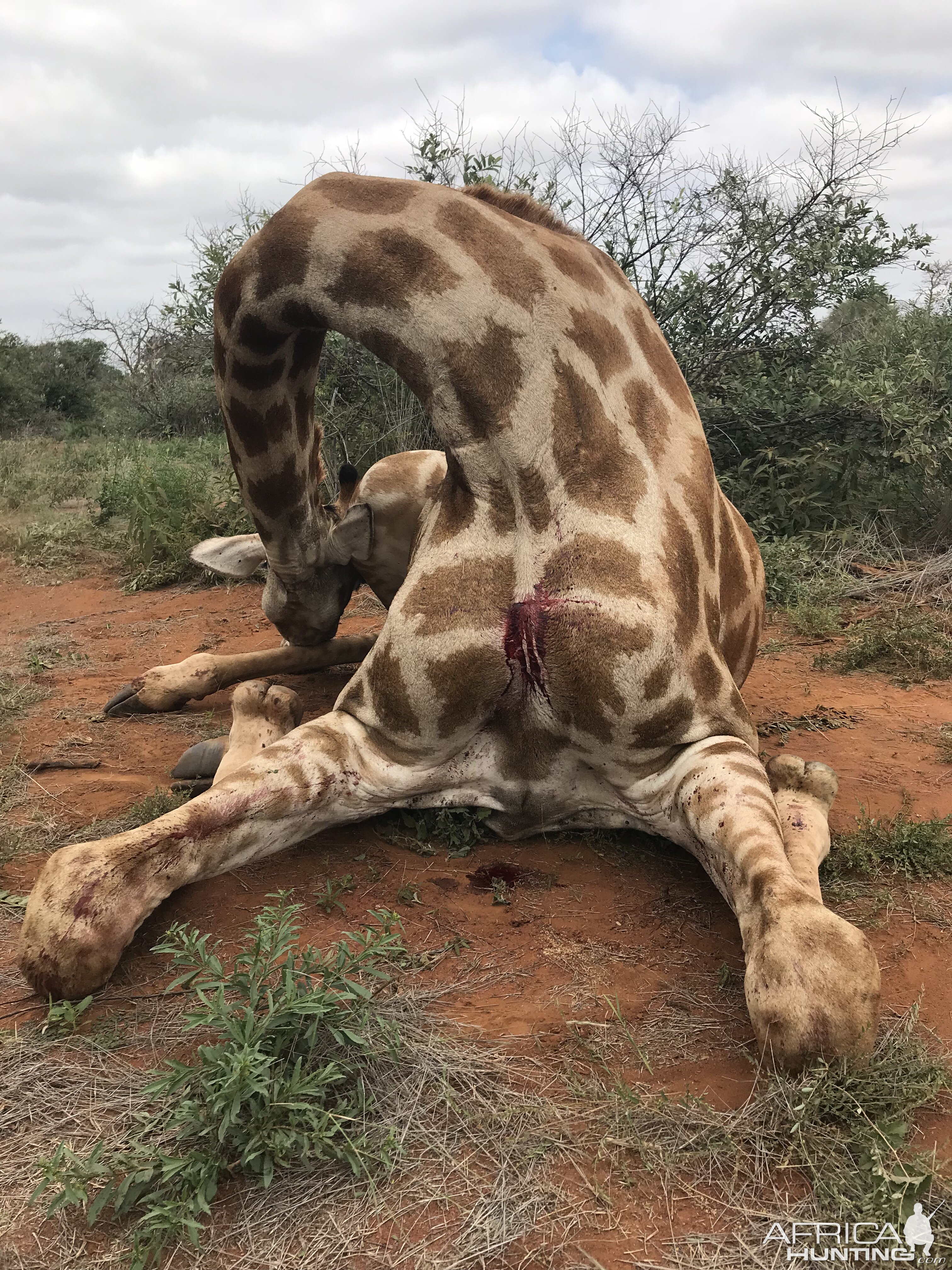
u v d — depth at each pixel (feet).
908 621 19.79
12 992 8.61
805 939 7.32
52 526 31.91
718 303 30.58
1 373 80.12
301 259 11.06
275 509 14.15
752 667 17.24
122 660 19.95
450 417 10.61
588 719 10.05
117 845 8.79
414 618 10.32
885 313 34.04
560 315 10.55
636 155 29.89
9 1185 6.47
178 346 56.70
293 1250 6.00
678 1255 5.98
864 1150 6.58
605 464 10.39
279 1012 6.93
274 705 12.72
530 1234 6.11
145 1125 6.77
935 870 10.57
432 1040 7.73
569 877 10.68
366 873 10.68
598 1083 7.33
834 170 30.50
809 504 26.73
